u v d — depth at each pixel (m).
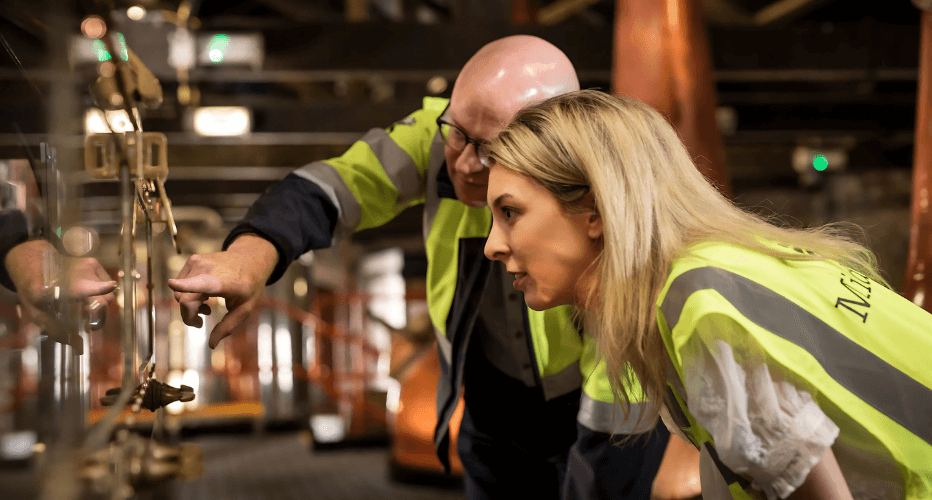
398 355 5.24
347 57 3.93
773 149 6.54
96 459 0.63
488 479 1.64
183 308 1.04
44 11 0.56
